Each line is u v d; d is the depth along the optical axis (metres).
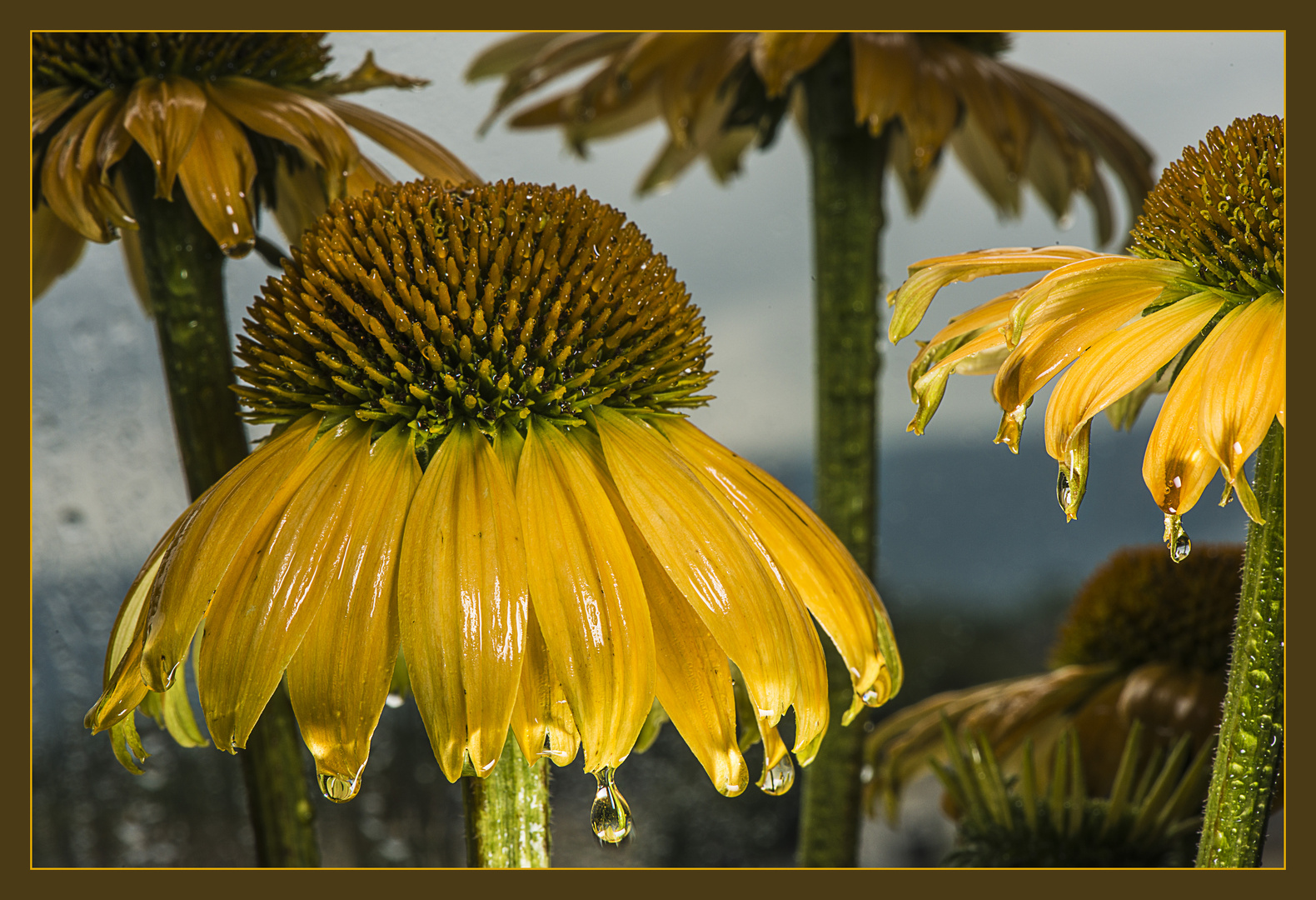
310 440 0.82
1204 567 1.48
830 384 1.67
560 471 0.83
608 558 0.79
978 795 1.33
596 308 0.89
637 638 0.77
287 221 1.29
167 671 0.73
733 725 0.79
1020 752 1.47
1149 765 1.28
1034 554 2.82
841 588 0.90
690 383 0.95
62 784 1.94
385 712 2.05
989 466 2.89
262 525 0.78
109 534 1.97
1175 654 1.43
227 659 0.72
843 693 1.58
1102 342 0.80
